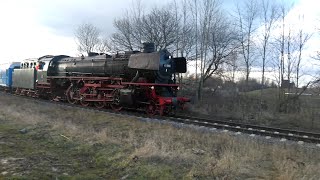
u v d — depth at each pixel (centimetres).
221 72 3014
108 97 2078
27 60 3192
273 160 930
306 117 2084
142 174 802
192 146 1086
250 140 1147
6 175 773
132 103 1892
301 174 794
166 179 761
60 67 2661
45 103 2373
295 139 1259
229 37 2938
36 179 755
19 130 1316
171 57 1959
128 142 1109
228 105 2459
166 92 1916
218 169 811
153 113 1855
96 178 784
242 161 895
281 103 2423
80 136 1201
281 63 2628
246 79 2831
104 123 1547
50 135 1230
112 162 903
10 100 2578
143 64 1906
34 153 982
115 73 2077
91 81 2266
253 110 2280
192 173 786
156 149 971
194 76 3106
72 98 2444
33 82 2977
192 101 2656
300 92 2536
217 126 1475
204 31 2866
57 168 849
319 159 960
